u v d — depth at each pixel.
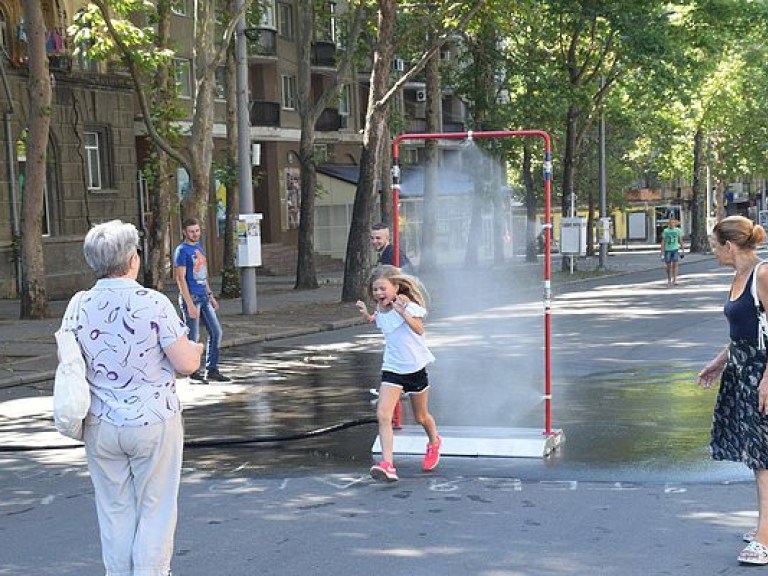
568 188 51.75
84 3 44.53
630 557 7.77
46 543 8.63
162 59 27.81
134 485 6.44
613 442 11.83
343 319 29.06
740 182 112.19
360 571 7.61
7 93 39.06
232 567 7.78
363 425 13.49
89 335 6.33
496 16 35.50
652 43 43.81
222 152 56.41
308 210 41.84
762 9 45.53
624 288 39.72
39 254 30.39
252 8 37.59
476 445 11.34
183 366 6.44
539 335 23.72
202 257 17.80
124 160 46.41
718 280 43.19
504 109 48.28
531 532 8.48
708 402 14.36
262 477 10.72
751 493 9.51
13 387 18.56
